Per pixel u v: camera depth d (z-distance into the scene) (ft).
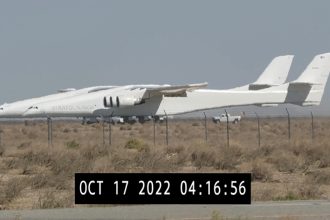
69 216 123.24
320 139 372.17
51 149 293.02
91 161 244.01
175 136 510.99
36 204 144.36
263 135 527.40
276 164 251.39
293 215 122.31
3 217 122.31
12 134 553.64
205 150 278.67
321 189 177.27
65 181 187.32
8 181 186.50
